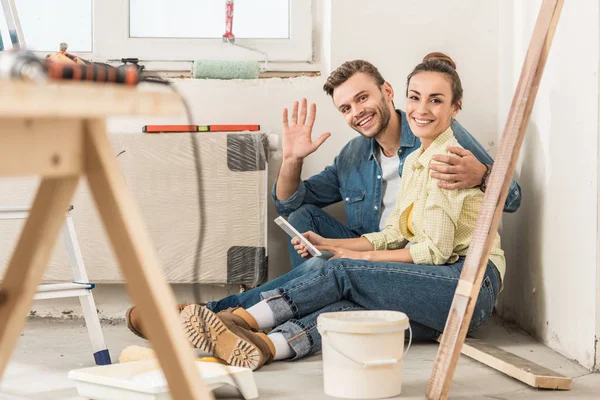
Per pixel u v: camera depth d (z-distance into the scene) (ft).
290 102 8.66
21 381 5.74
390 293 6.39
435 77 6.64
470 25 8.60
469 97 8.63
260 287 6.98
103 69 2.44
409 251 6.64
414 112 6.72
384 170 7.77
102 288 8.59
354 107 7.40
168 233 8.00
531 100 4.99
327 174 8.21
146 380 5.24
